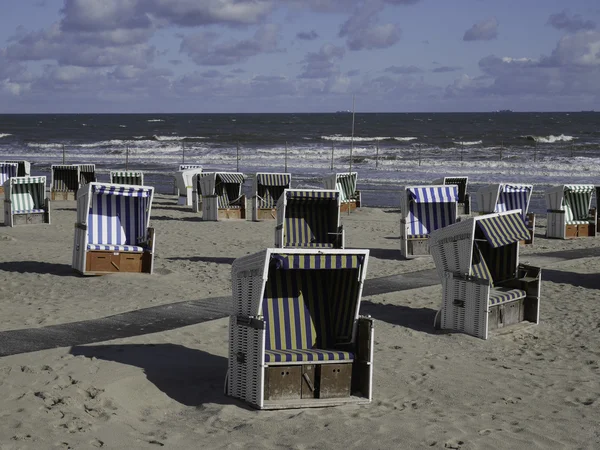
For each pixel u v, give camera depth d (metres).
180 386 7.38
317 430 6.25
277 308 7.36
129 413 6.54
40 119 194.75
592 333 10.28
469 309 10.06
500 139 86.25
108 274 13.36
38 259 14.93
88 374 7.45
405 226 16.47
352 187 27.38
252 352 6.80
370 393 7.07
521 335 10.15
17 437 5.74
